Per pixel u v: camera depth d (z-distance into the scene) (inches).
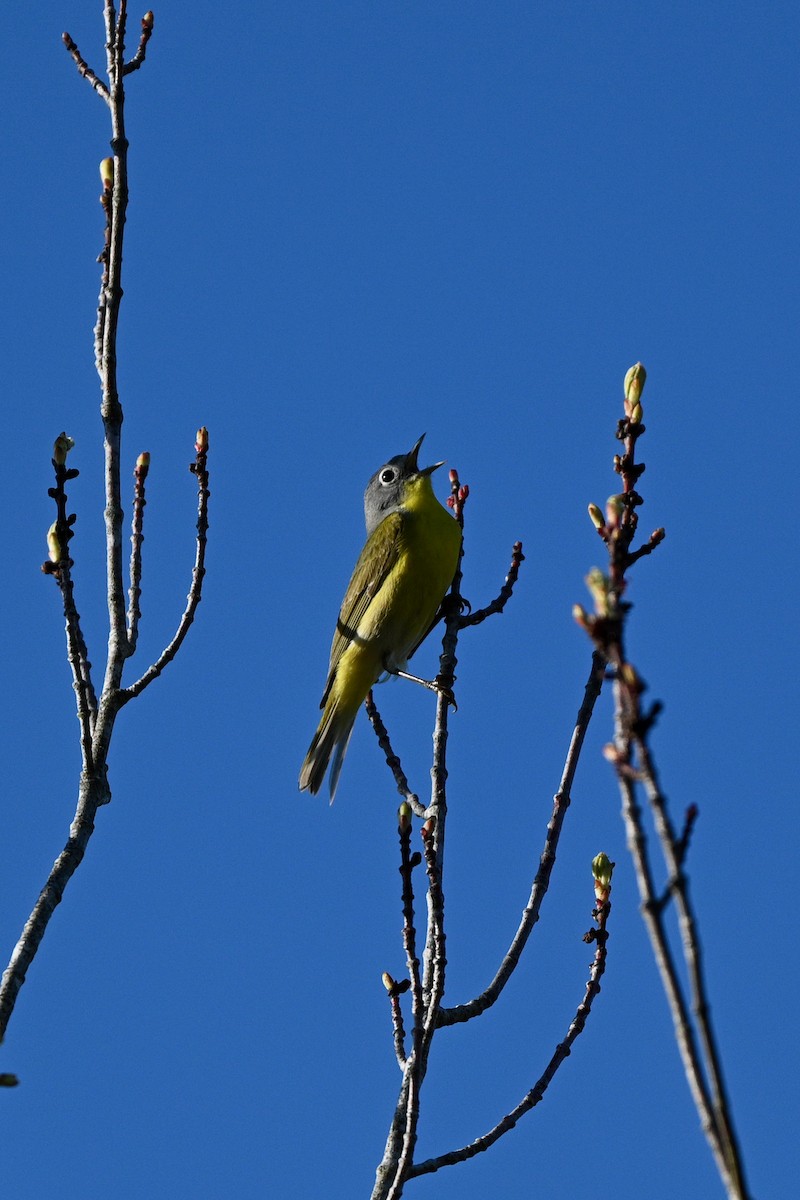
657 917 226.2
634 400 407.5
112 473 458.6
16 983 378.6
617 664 232.5
